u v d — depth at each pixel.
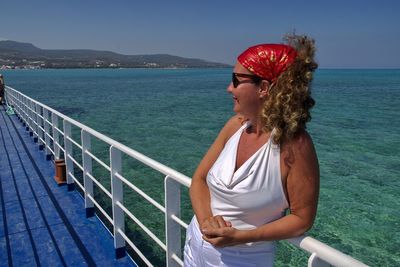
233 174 1.63
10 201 5.75
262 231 1.49
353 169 13.39
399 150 16.56
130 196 8.78
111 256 4.09
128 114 28.53
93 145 14.85
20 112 14.78
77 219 5.07
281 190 1.51
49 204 5.62
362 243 7.66
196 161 13.71
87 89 62.97
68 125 6.03
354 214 9.16
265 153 1.51
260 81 1.55
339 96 48.53
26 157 8.66
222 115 28.17
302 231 1.48
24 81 98.62
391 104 38.06
